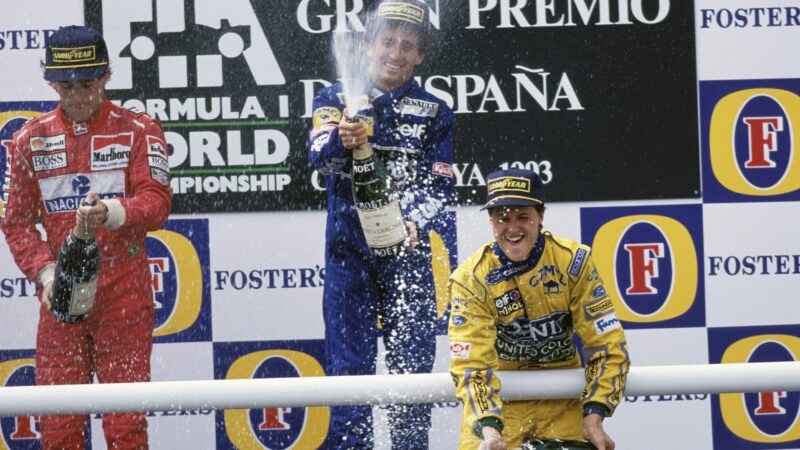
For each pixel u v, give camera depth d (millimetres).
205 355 19469
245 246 19484
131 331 17406
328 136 17422
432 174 18484
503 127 19500
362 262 18078
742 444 19312
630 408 19281
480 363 13227
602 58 19500
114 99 19391
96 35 17453
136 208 16984
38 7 19375
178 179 19438
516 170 13680
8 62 19406
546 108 19516
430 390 13336
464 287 13656
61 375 17453
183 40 19406
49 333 17453
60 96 17562
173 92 19422
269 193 19453
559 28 19484
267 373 19484
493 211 13531
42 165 17688
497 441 12656
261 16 19406
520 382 13375
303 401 13227
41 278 17422
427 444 18156
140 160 17609
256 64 19422
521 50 19469
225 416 19281
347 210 17953
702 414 19297
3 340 19375
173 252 19438
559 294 13633
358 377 13273
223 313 19469
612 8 19484
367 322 18219
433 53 19438
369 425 17781
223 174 19438
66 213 17719
